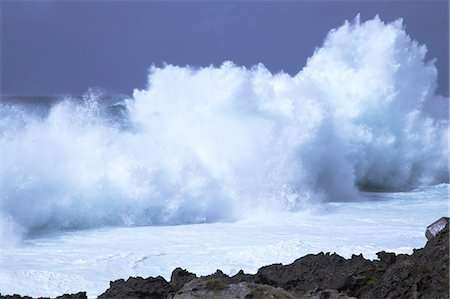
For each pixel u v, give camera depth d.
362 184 38.31
